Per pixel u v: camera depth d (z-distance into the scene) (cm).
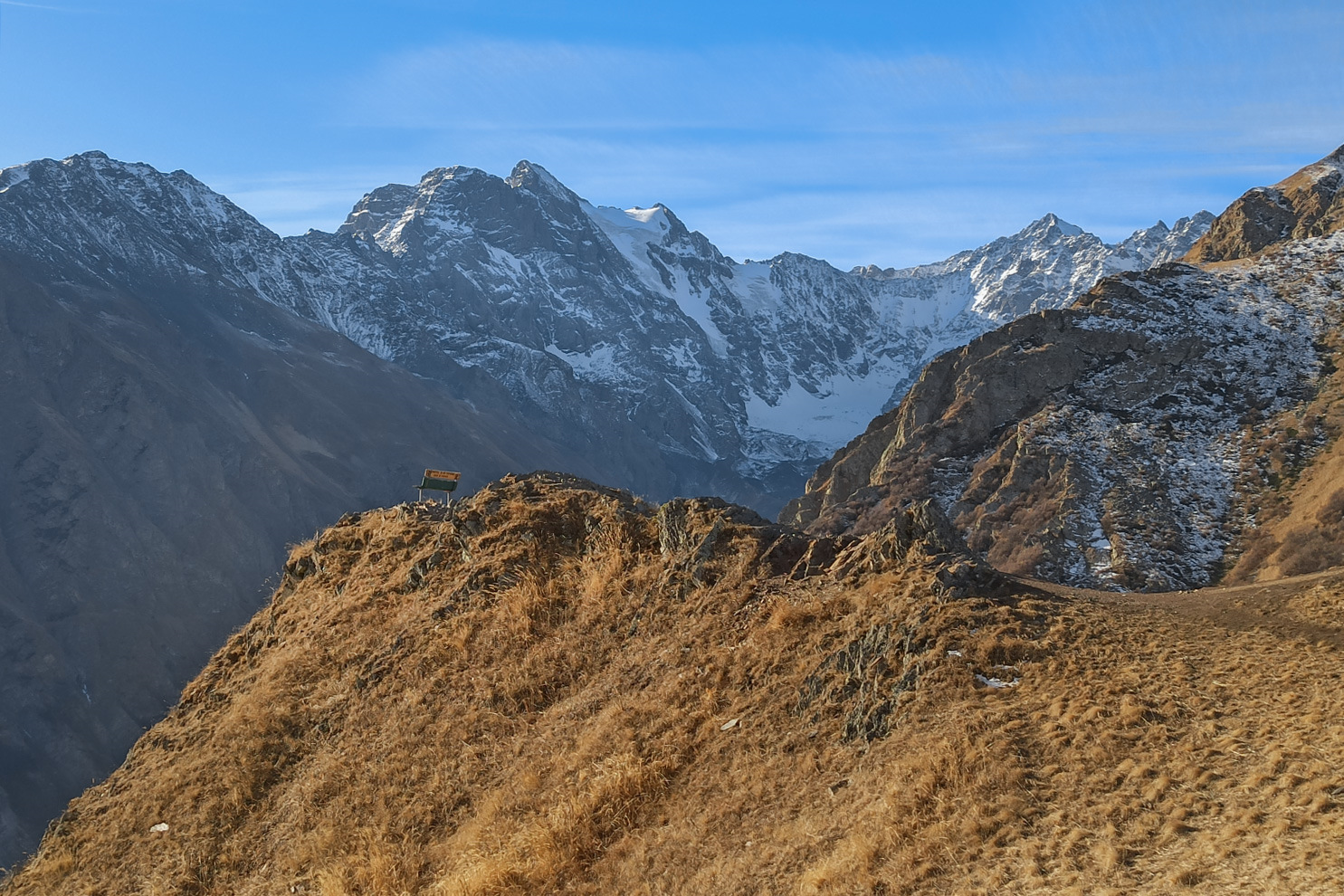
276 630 2728
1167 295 11138
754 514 2417
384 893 1683
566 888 1560
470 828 1784
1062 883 1178
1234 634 1733
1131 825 1248
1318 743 1291
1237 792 1248
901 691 1648
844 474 11956
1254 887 1059
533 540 2508
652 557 2344
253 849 1956
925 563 1931
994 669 1648
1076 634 1730
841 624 1880
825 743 1642
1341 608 1811
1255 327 10219
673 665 1988
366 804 1941
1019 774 1391
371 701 2223
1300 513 7356
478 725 2036
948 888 1245
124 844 2088
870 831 1391
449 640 2292
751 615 2028
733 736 1744
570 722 1955
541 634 2239
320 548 3000
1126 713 1460
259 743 2200
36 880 2089
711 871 1465
